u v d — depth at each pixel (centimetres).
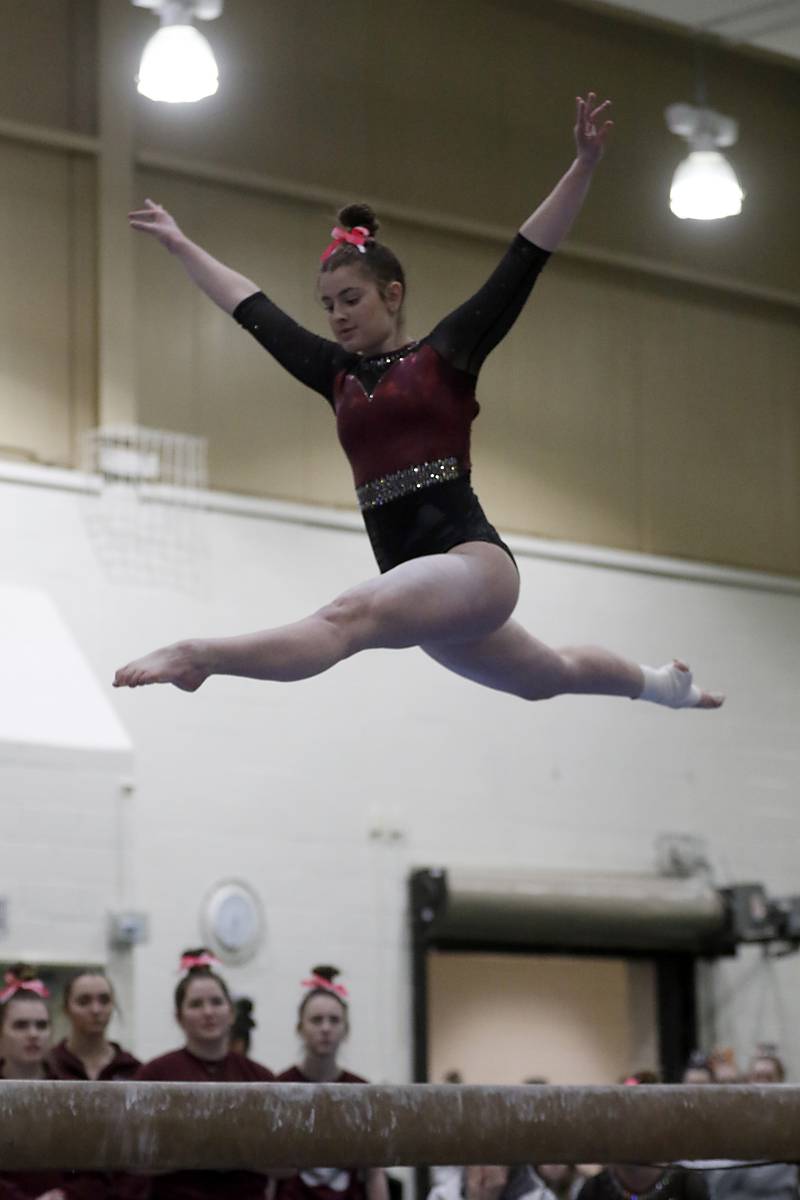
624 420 2014
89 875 1480
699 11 1827
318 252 1819
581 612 1930
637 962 1981
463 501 591
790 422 2150
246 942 1653
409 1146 538
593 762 1914
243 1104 518
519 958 2414
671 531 2023
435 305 1880
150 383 1709
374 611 543
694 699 703
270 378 1786
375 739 1783
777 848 2012
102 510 1647
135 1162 504
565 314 1995
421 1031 1739
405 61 1906
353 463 607
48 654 1544
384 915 1750
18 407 1636
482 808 1831
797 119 2203
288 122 1819
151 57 1363
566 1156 558
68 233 1686
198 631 1678
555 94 2000
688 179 1634
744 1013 1966
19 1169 494
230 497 1725
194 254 660
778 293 2136
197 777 1664
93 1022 968
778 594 2081
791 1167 1101
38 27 1694
